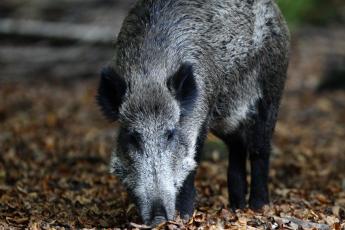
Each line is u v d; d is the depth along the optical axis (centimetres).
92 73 3080
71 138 2041
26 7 3334
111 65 1123
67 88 2880
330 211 1229
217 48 1177
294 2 2469
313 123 2319
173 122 1048
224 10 1195
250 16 1241
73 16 3288
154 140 1041
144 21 1126
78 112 2431
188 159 1080
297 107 2522
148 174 1029
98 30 3148
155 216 991
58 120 2275
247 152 1323
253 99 1275
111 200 1341
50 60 3136
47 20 3275
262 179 1320
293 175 1677
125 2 3338
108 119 1087
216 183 1536
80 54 3134
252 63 1254
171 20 1127
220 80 1188
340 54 3120
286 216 1123
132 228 1041
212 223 1052
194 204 1133
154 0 1150
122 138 1073
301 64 3061
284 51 1311
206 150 1820
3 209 1209
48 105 2547
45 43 3184
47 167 1692
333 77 2761
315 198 1376
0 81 2989
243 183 1313
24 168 1664
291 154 1883
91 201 1328
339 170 1733
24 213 1178
